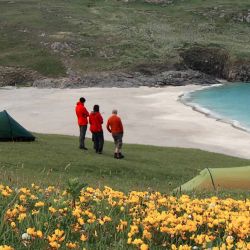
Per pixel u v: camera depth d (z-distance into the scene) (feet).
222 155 118.83
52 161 81.76
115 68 394.11
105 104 270.26
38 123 211.20
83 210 21.95
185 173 87.35
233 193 48.44
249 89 352.49
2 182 37.17
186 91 341.82
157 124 209.46
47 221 19.95
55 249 15.65
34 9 525.75
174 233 18.42
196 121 218.18
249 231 18.51
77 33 458.91
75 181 22.65
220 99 297.74
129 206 24.16
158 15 546.67
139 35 465.06
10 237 17.79
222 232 20.10
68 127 199.11
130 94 318.86
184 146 164.55
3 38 444.55
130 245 17.81
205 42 457.68
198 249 17.34
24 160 79.87
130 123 211.00
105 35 458.91
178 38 467.52
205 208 24.03
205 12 556.92
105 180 69.56
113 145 117.80
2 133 98.02
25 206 22.57
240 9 561.84
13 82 372.38
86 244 17.60
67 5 558.56
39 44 428.56
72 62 401.29
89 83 365.81
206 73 429.38
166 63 411.54
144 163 93.04
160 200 22.91
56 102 277.44
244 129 200.23
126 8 563.07
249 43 483.10
